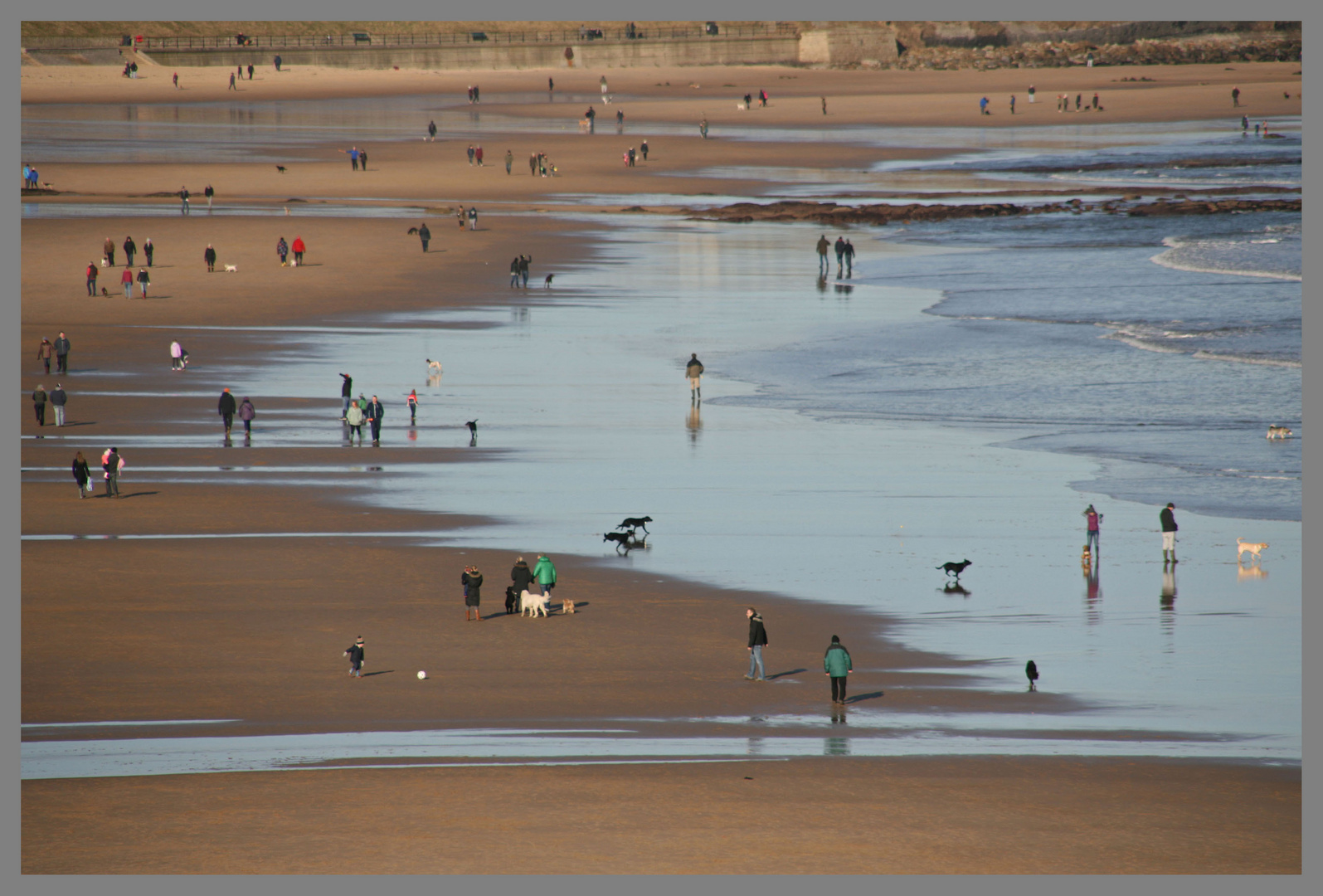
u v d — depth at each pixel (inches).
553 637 2514.8
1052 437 4301.2
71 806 1708.9
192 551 3058.6
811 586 2844.5
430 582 2844.5
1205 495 3599.9
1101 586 2856.8
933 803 1736.0
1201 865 1557.6
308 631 2527.1
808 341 5989.2
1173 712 2143.2
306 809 1700.3
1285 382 4982.8
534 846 1587.1
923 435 4357.8
